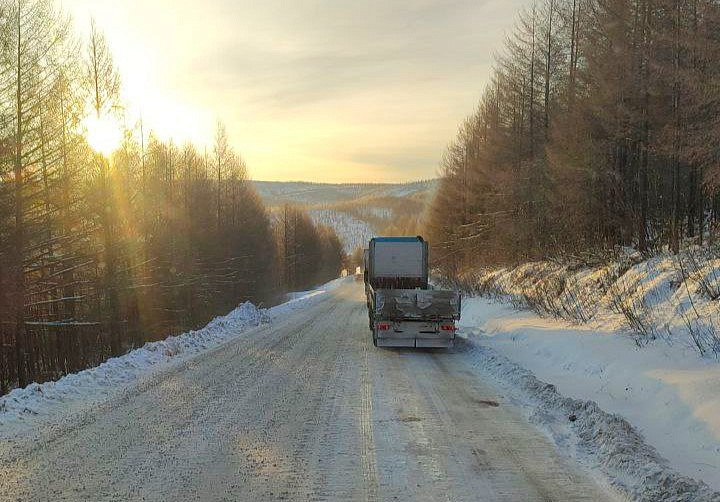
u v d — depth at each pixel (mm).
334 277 119750
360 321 17812
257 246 52281
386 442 5254
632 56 15133
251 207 50500
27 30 15180
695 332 8078
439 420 6055
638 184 17797
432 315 11352
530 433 5574
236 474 4395
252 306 19422
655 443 5227
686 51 13102
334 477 4348
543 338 11312
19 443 5129
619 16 15594
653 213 17703
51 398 6809
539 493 4059
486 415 6289
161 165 33031
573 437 5406
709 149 12469
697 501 3691
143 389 7508
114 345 20922
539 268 20859
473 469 4543
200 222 38188
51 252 17312
